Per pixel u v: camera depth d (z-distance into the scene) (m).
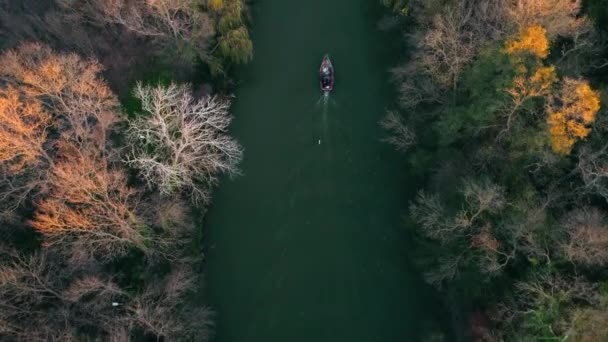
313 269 64.38
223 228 66.81
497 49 51.69
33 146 50.72
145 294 51.56
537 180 51.47
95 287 50.78
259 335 61.47
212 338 60.72
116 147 61.28
